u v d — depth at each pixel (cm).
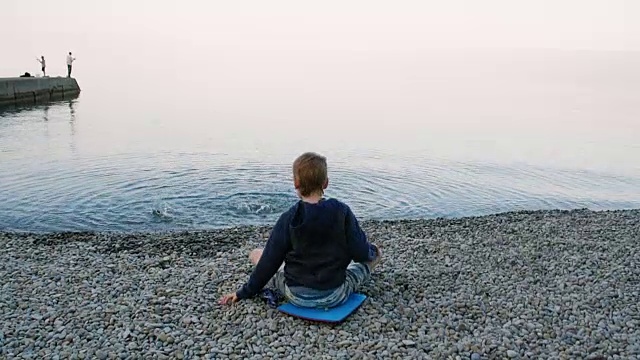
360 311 599
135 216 1259
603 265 796
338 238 571
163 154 2009
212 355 516
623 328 579
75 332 561
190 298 643
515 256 838
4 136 2422
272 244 575
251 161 1900
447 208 1438
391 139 2584
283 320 576
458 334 562
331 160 1978
